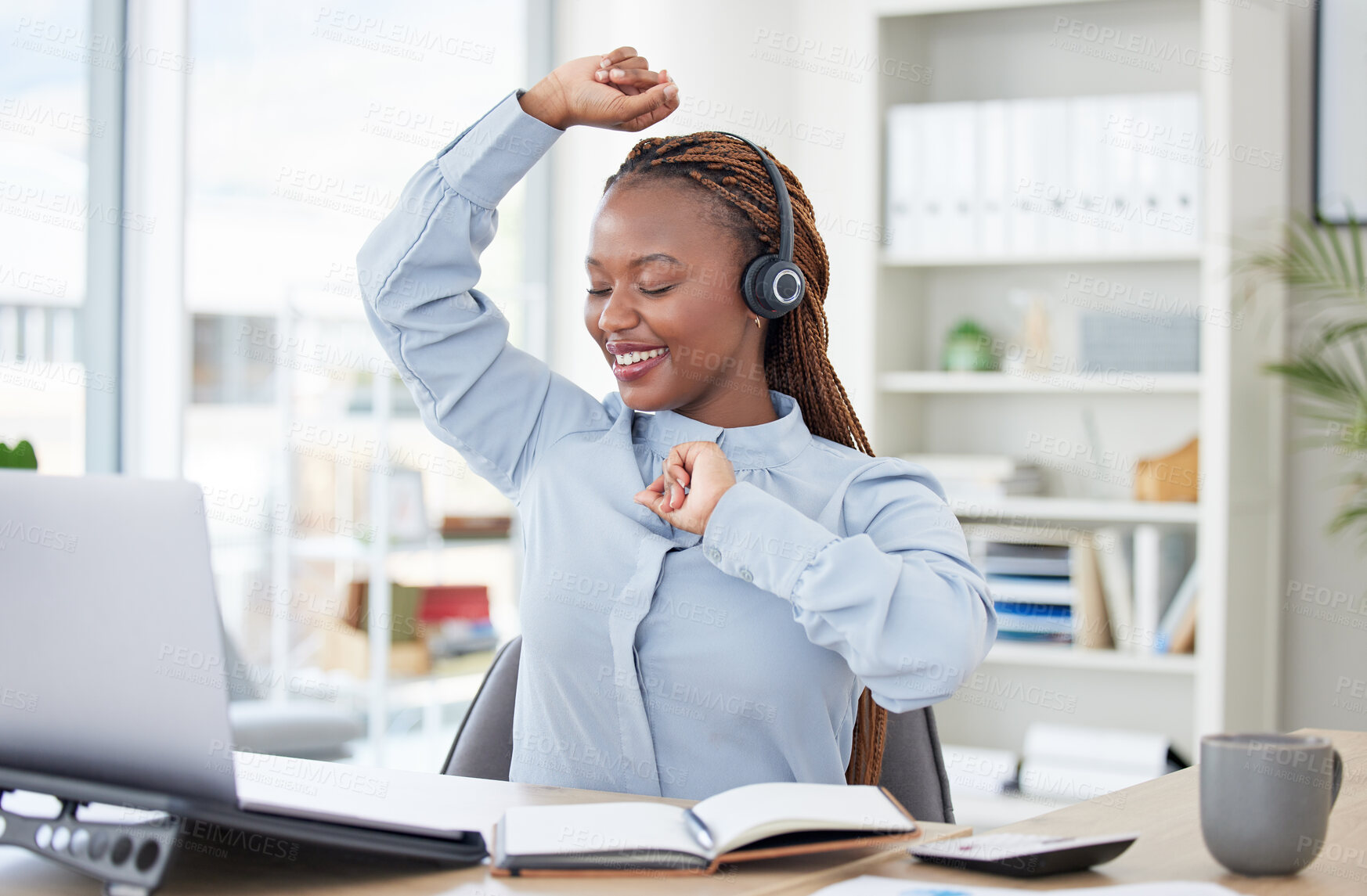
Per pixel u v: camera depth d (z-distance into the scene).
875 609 0.95
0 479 0.79
